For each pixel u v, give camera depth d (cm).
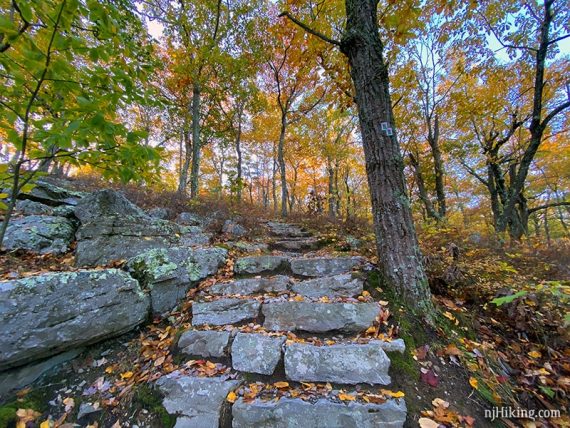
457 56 898
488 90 909
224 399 183
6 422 168
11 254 301
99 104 202
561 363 213
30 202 407
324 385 192
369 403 173
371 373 196
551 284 233
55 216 383
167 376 203
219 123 1214
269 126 1447
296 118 1193
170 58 998
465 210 1844
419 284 265
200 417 174
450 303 282
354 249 450
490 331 253
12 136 176
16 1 144
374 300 272
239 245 475
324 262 364
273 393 187
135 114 1188
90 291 233
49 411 183
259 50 946
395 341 219
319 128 1341
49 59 161
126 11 399
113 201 425
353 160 1691
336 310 257
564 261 425
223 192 1160
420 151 1298
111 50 206
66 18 164
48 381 201
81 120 164
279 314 263
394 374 196
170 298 302
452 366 207
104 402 190
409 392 183
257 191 3034
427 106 1068
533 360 219
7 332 183
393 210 288
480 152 1183
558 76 765
